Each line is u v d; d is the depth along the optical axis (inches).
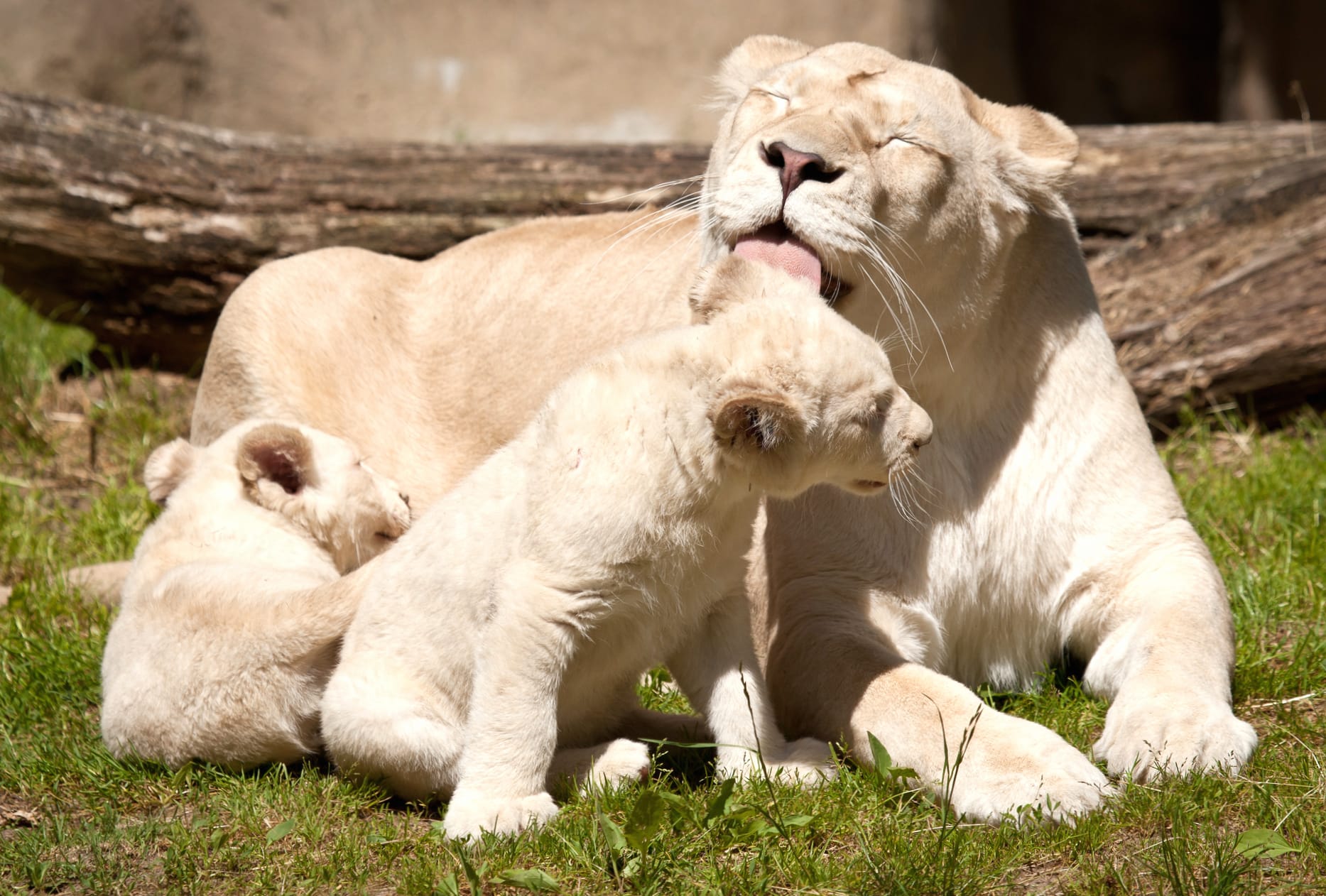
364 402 377.7
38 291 504.1
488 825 221.6
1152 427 459.5
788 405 217.2
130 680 270.1
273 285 384.5
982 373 290.2
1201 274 456.1
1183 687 249.9
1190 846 207.2
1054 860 210.7
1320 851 201.3
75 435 492.7
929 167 265.0
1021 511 292.8
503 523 237.0
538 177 494.9
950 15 1115.9
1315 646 292.2
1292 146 482.9
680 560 232.5
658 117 997.2
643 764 243.3
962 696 249.1
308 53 961.5
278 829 231.5
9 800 261.3
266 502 306.2
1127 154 490.6
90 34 874.1
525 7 991.6
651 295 339.3
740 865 213.5
